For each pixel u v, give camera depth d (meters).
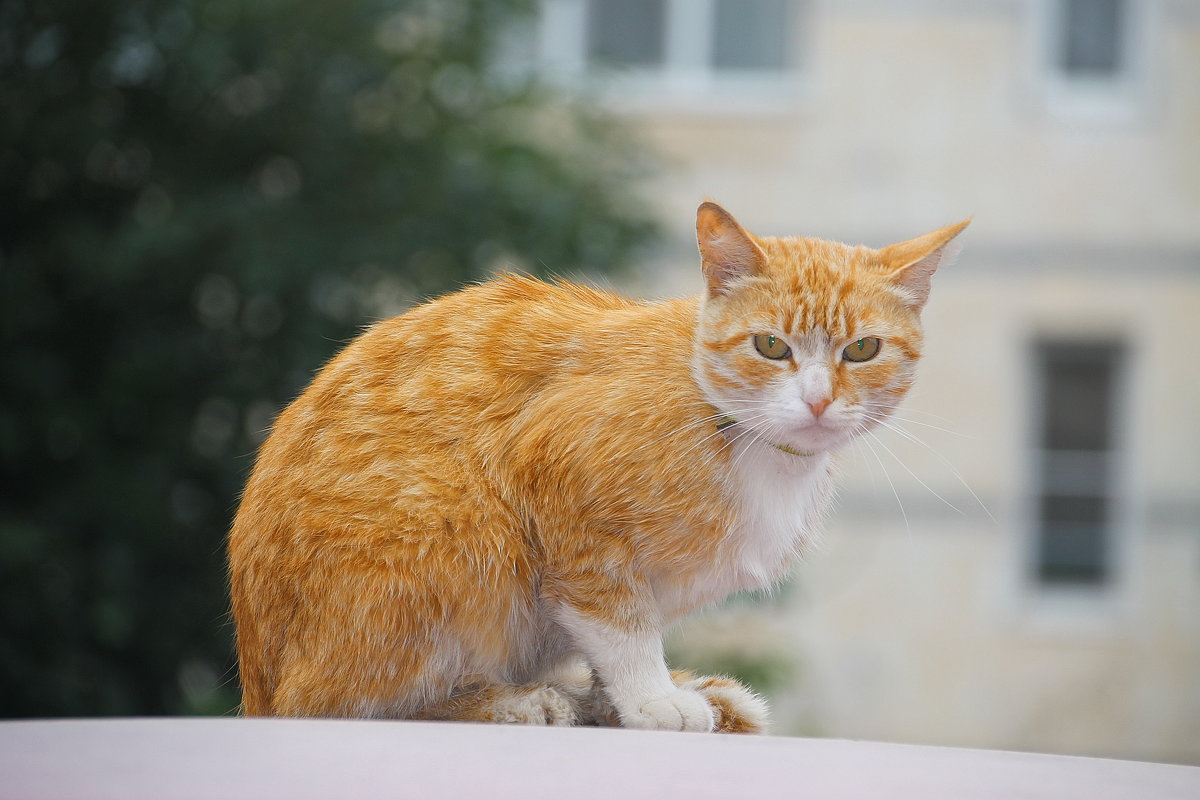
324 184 8.01
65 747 2.22
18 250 8.05
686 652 8.05
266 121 8.04
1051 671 11.78
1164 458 11.95
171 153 8.17
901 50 12.00
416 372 3.32
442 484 3.16
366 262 7.70
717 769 2.15
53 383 7.77
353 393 3.30
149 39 7.91
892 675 11.67
